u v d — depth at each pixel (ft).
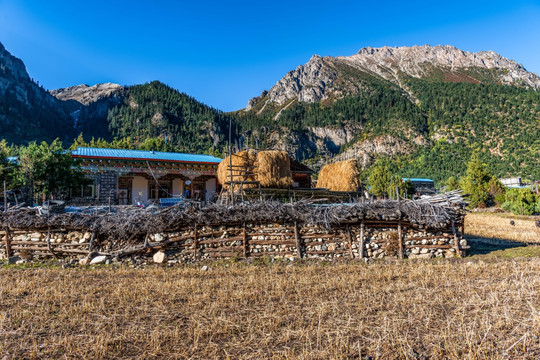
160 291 33.86
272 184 83.10
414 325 23.85
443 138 624.18
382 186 216.13
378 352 19.43
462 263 48.70
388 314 26.14
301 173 108.37
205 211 53.26
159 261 51.47
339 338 21.49
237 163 84.38
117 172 106.52
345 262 51.67
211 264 50.42
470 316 25.45
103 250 53.31
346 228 55.47
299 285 35.83
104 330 23.44
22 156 84.33
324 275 41.39
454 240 56.24
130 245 53.21
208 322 24.82
